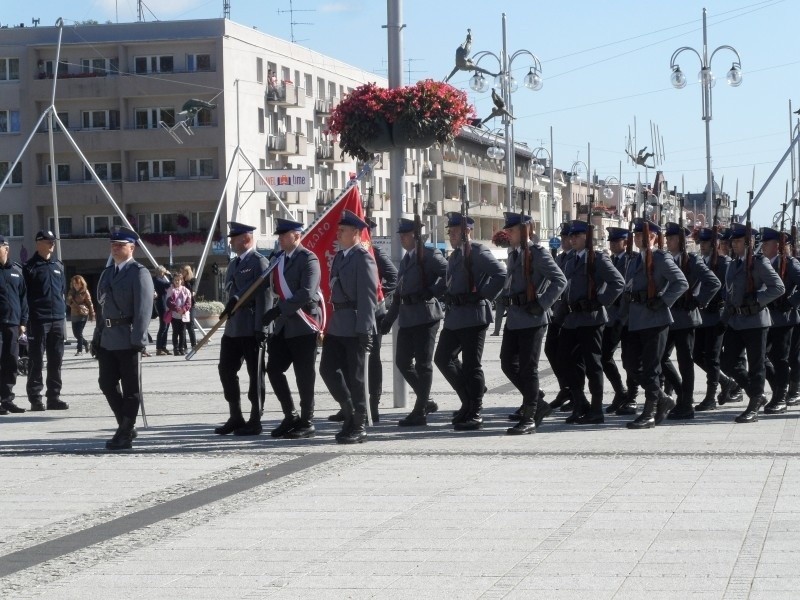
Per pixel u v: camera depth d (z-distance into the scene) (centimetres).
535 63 3538
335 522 891
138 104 7800
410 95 1588
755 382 1464
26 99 7844
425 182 10231
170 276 3297
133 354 1313
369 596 687
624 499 952
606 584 697
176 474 1137
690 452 1200
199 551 811
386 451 1252
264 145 8200
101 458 1252
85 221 7950
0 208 7912
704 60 3638
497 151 4412
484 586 700
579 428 1434
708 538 808
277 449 1288
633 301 1428
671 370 1533
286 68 8619
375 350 1523
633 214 1527
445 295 1438
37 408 1770
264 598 691
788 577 702
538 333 1379
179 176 7819
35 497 1032
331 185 9325
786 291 1530
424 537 833
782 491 970
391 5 1678
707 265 1658
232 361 1430
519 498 967
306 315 1363
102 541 852
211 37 7700
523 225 1381
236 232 1427
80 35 7819
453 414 1567
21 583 737
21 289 1747
